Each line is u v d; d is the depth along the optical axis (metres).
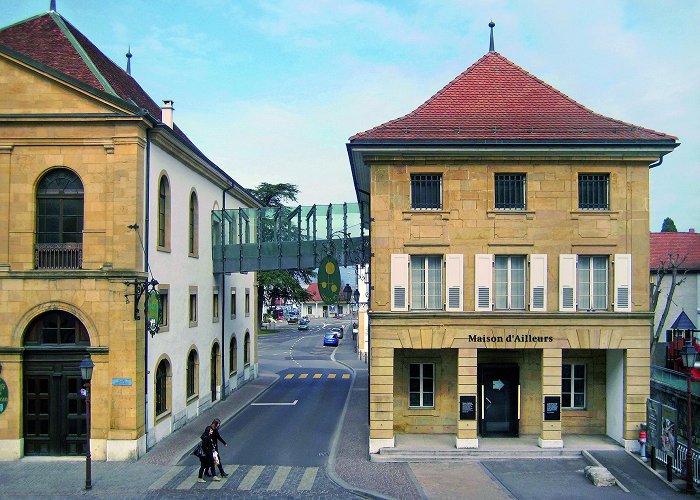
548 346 22.33
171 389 25.69
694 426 19.86
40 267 22.41
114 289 21.83
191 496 18.03
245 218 32.19
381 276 22.56
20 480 19.41
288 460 21.97
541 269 22.58
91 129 22.38
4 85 22.41
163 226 25.52
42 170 22.39
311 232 30.36
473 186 22.73
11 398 21.83
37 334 22.27
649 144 22.19
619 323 22.38
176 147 25.84
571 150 22.28
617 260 22.59
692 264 40.47
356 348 66.50
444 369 23.72
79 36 27.09
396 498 17.83
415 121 23.66
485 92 25.20
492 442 22.95
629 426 22.16
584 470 20.09
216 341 33.25
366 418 28.84
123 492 18.34
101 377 21.78
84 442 21.98
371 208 22.70
